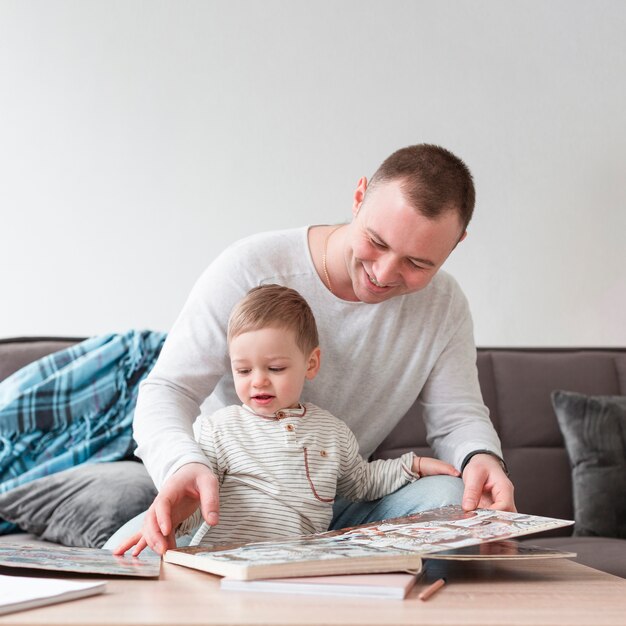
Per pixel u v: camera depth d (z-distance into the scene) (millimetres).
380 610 758
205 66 2713
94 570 895
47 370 2115
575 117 2859
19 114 2641
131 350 2164
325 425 1419
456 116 2812
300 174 2732
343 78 2770
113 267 2635
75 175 2645
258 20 2744
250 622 691
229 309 1455
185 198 2678
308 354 1403
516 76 2844
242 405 1417
